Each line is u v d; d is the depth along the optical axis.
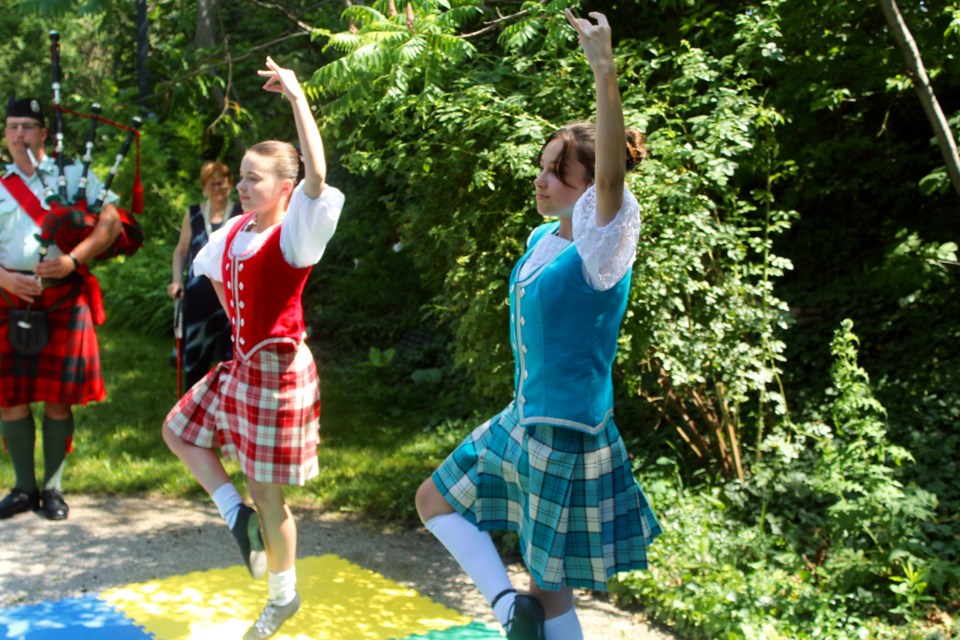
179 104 8.62
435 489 2.86
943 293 5.91
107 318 10.49
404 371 8.17
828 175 6.26
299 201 2.99
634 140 2.89
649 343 4.31
